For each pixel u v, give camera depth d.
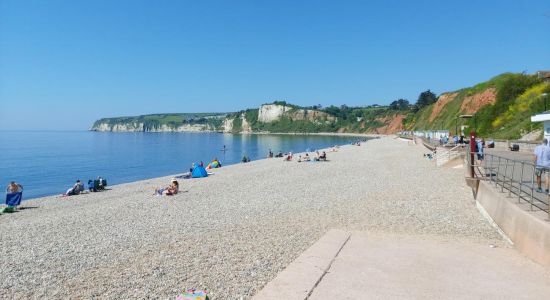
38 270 10.17
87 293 8.45
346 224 14.02
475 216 14.86
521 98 56.25
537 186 12.97
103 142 139.38
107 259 10.90
